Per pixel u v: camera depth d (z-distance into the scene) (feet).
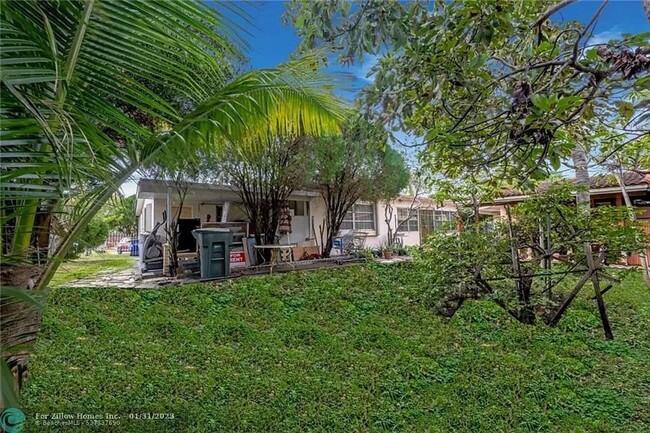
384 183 38.06
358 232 45.29
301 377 12.23
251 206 34.65
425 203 54.08
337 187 37.88
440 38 7.74
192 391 11.23
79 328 15.37
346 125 9.20
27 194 4.95
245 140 8.04
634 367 12.70
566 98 6.33
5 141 4.61
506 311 17.65
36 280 6.07
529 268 17.34
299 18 8.91
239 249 34.65
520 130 7.47
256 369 12.75
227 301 19.98
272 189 34.32
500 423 9.77
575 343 14.79
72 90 5.47
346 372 12.61
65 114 5.01
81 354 13.20
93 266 37.50
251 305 19.53
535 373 12.41
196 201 37.52
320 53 7.97
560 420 9.82
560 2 7.93
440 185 18.75
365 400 10.93
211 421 9.78
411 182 42.37
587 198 17.26
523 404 10.64
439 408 10.51
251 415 10.09
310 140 30.96
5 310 5.51
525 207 17.24
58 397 10.58
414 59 8.09
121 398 10.70
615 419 9.79
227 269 26.58
